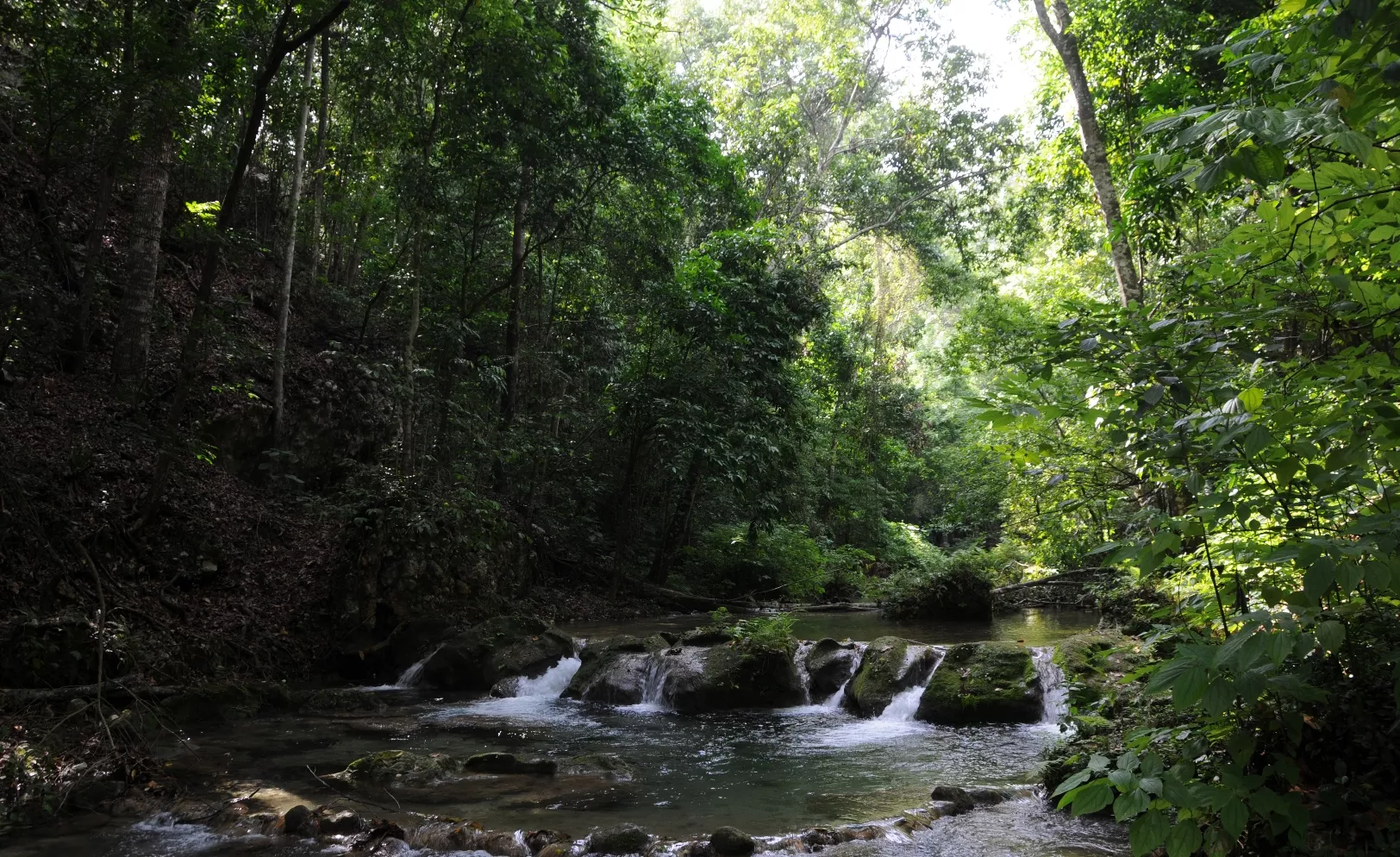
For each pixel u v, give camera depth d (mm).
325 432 14883
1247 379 3494
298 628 11688
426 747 8297
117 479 11180
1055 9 13000
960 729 9062
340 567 12461
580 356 19734
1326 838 3838
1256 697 2490
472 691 11344
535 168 15328
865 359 29312
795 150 25391
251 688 9766
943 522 29844
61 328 11305
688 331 17266
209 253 10188
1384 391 2928
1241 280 3400
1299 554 2543
